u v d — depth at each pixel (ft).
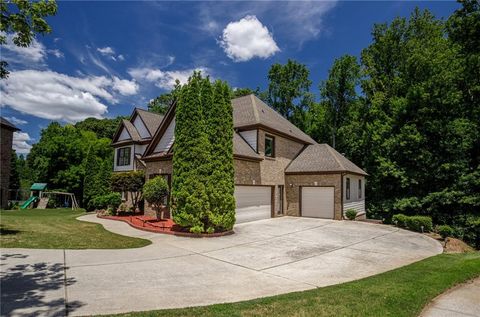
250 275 24.80
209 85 48.73
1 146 91.40
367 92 104.99
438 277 23.52
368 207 91.71
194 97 46.68
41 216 68.59
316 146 82.38
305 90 140.26
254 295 19.83
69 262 27.02
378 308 16.88
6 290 19.38
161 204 57.36
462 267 26.71
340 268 27.71
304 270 26.78
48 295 18.60
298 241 41.06
